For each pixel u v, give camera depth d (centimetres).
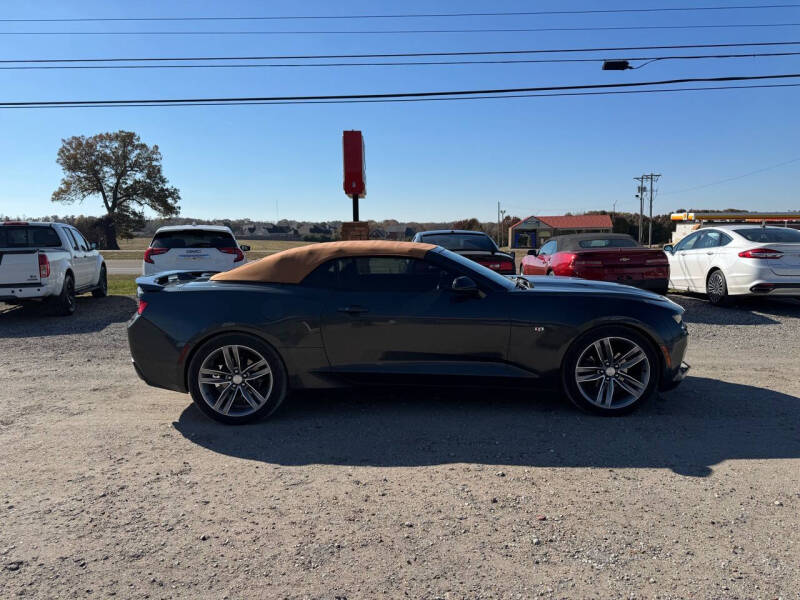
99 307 1155
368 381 454
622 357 451
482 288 454
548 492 324
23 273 951
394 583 243
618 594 233
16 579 249
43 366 654
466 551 266
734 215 3828
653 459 368
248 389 451
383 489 332
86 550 271
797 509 300
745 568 250
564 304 448
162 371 454
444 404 486
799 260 944
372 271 461
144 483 344
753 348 701
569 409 469
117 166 6538
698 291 1090
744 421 437
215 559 263
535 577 246
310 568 255
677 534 278
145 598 235
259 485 340
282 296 451
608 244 1078
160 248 1080
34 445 407
